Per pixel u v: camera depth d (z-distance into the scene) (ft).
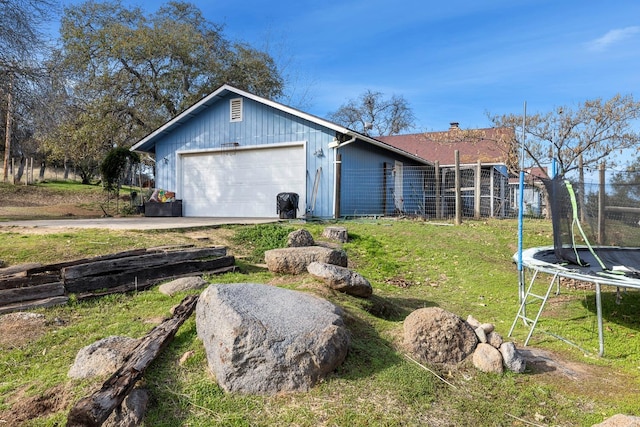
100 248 20.71
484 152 61.82
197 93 73.77
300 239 24.85
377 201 47.52
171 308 13.91
